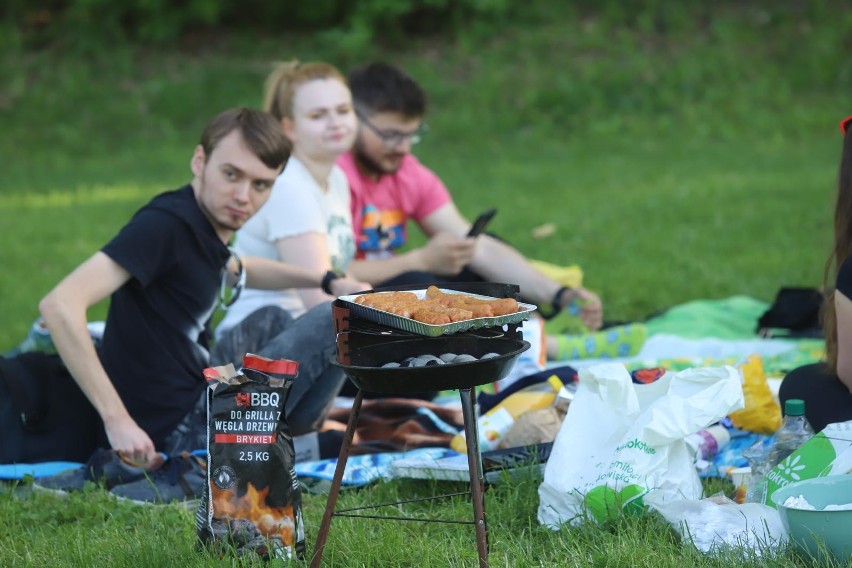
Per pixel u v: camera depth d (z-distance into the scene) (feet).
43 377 49.14
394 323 34.50
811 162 162.71
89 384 45.52
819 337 68.49
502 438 48.29
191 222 47.32
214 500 36.76
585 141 193.16
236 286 51.26
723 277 92.84
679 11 232.73
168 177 171.63
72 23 234.38
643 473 39.37
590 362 64.80
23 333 81.92
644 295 88.94
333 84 58.70
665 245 108.37
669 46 223.71
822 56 211.61
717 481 44.60
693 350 66.13
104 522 43.04
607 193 145.07
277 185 57.72
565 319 69.67
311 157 58.85
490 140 196.65
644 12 233.35
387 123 63.62
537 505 42.57
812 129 189.26
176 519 42.55
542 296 68.74
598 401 41.81
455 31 235.81
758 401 48.83
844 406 43.11
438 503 44.21
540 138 196.24
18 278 103.40
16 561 39.19
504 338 35.37
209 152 47.01
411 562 37.86
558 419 48.11
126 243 46.09
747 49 218.79
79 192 159.22
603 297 89.15
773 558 35.12
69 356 45.21
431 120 203.31
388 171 65.62
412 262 62.39
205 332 51.37
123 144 200.64
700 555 36.04
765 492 39.86
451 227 69.36
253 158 46.60
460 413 56.54
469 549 38.93
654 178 156.25
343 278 52.85
